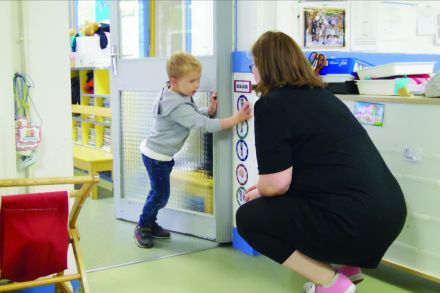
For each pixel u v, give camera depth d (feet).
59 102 6.82
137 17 10.03
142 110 9.77
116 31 9.91
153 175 8.64
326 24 9.01
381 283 7.22
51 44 6.66
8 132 6.23
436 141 6.41
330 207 5.52
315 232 5.59
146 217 8.88
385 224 5.59
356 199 5.51
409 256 6.91
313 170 5.64
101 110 13.93
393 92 7.14
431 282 7.25
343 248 5.59
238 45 8.45
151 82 9.42
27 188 6.61
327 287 5.98
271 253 5.96
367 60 9.23
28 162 6.52
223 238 8.76
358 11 9.39
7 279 5.51
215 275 7.50
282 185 5.65
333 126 5.65
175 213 9.46
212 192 8.96
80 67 14.70
